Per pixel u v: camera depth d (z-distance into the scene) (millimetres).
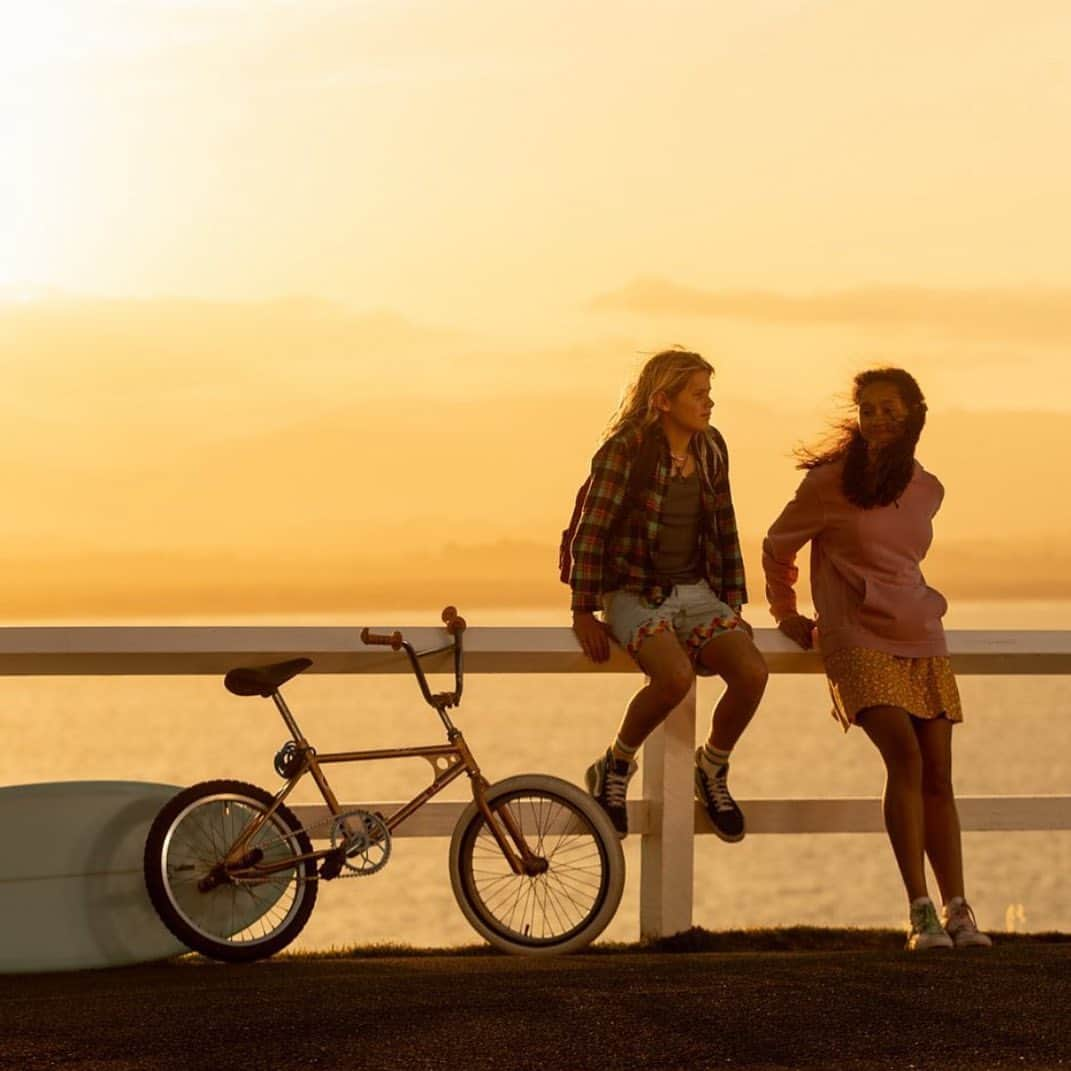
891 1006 9742
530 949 12820
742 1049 8875
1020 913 15766
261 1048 8945
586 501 13414
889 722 13039
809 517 13492
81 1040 9172
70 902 12438
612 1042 8992
